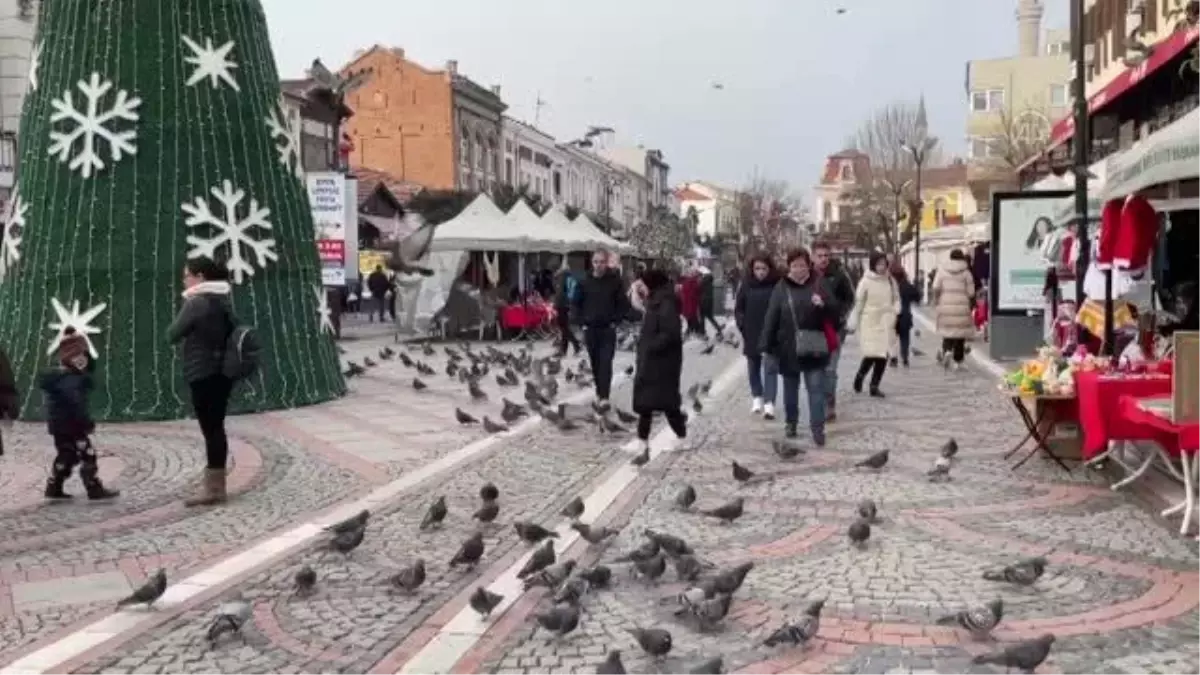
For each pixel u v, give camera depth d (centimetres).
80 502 912
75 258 1364
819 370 1134
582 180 7938
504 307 2816
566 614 552
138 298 1362
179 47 1409
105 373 1344
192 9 1423
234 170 1434
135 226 1371
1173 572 658
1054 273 1816
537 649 552
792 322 1148
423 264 2817
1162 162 757
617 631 577
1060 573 661
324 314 1591
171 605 630
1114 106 2245
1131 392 871
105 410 1333
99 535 799
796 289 1148
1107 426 877
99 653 554
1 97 3042
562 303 2323
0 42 3041
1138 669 509
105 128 1378
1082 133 1363
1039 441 999
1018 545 725
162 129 1391
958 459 1037
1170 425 743
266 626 593
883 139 7181
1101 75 2775
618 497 904
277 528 816
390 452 1134
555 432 1260
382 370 2008
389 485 969
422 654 548
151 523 834
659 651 517
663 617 596
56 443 913
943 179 9044
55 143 1396
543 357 2250
